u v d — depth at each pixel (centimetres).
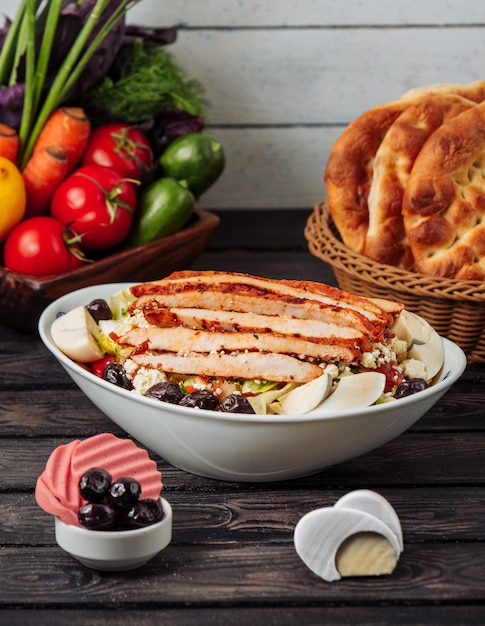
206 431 99
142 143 139
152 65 146
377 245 126
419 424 116
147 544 94
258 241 156
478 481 107
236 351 104
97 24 138
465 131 124
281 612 93
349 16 159
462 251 121
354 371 105
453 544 99
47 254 127
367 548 95
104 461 97
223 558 97
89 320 111
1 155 132
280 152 167
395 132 127
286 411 101
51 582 95
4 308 128
